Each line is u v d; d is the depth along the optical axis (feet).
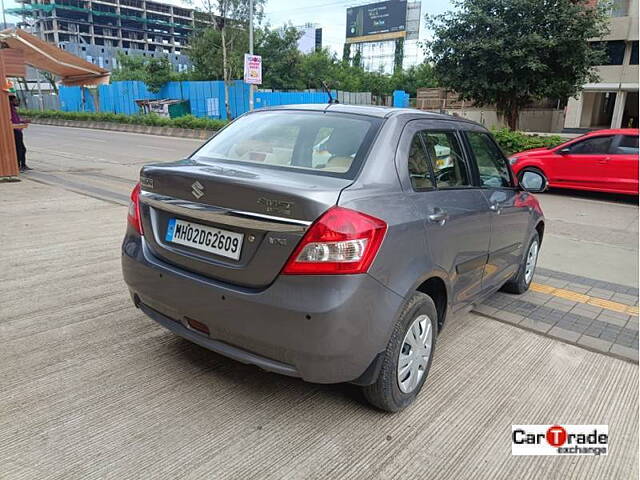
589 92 104.17
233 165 9.90
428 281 10.00
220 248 8.56
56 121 122.93
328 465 7.97
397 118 10.05
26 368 10.25
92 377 10.05
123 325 12.36
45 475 7.43
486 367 11.45
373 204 8.28
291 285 7.77
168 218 9.49
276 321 7.87
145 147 63.98
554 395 10.43
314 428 8.85
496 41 59.82
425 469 8.04
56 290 14.40
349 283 7.70
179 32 453.99
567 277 18.56
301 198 7.63
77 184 33.01
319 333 7.66
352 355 7.97
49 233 20.53
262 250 7.98
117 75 151.23
